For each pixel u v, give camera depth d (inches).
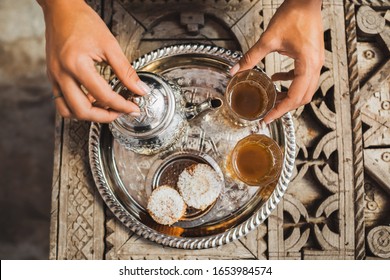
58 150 39.5
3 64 62.4
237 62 37.1
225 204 37.6
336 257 39.4
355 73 40.8
